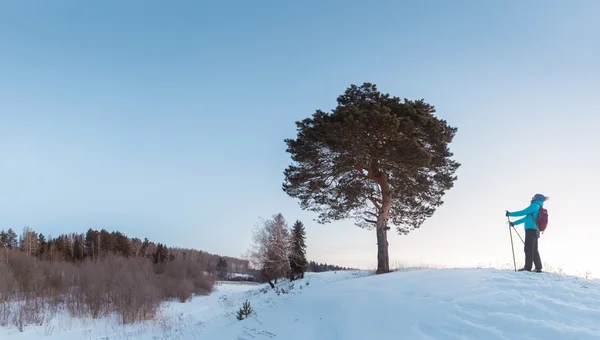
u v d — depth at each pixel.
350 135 16.75
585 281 9.41
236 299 33.84
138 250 83.00
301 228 43.28
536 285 8.63
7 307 23.44
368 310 8.70
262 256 41.53
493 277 9.89
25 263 34.06
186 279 47.00
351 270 23.81
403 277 11.48
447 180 18.84
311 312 10.05
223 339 10.66
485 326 6.75
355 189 18.12
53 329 20.59
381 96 18.36
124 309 23.47
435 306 8.02
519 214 11.33
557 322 6.52
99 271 33.69
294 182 19.20
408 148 16.20
